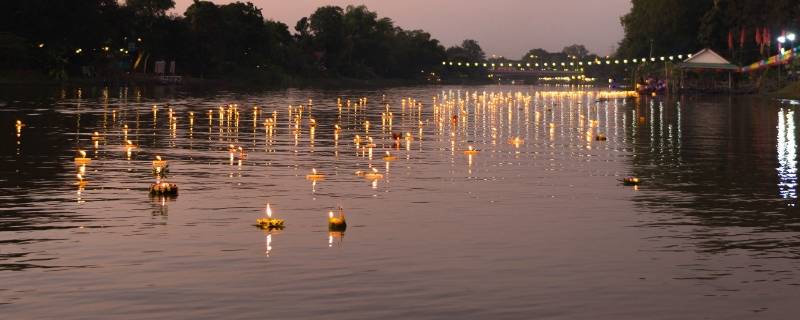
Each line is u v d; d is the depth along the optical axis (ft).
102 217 105.19
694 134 240.53
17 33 654.94
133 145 195.93
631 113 349.41
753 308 70.85
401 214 109.09
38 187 128.67
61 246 89.66
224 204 115.34
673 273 80.89
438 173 149.89
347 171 151.43
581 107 407.23
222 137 221.05
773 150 193.77
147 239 93.20
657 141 218.18
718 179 143.95
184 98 475.72
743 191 130.00
